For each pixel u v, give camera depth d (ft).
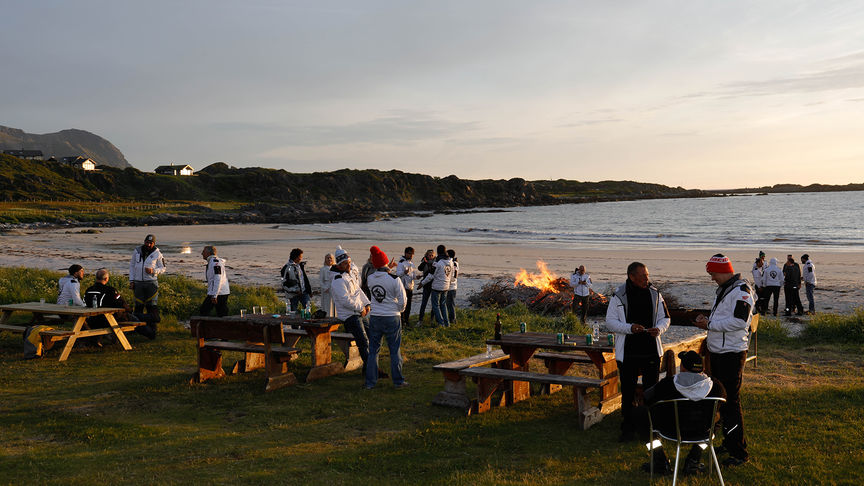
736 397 17.95
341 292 29.17
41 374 30.27
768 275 56.70
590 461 18.26
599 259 116.26
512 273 93.81
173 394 26.76
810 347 38.14
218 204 475.72
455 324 47.73
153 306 40.34
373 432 21.63
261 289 62.64
